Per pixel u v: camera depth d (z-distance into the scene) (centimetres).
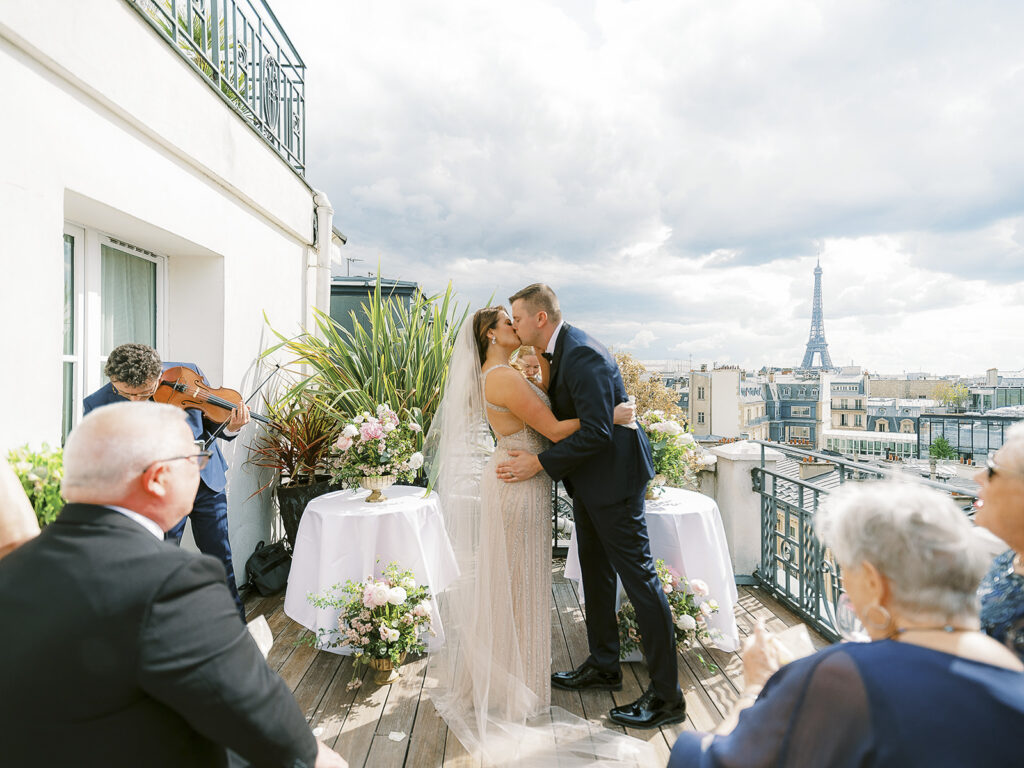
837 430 10519
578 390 246
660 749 233
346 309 816
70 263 307
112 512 102
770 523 413
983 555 86
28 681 86
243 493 428
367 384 480
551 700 272
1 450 210
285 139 540
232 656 95
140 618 89
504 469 257
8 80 217
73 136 251
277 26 501
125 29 281
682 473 345
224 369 401
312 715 260
